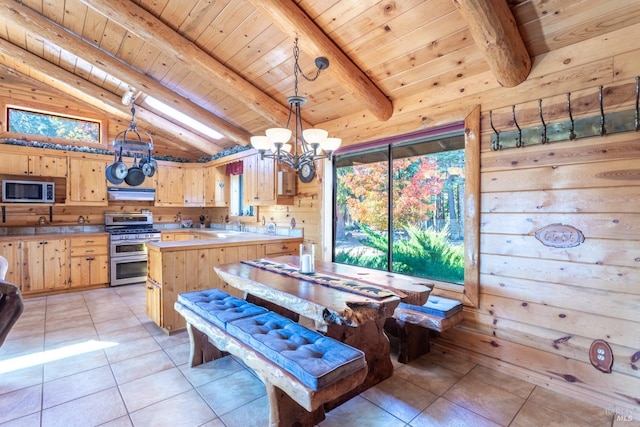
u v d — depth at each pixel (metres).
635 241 1.89
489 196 2.49
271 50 2.89
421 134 2.94
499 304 2.46
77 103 5.16
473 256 2.57
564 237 2.14
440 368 2.53
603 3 1.82
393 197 3.32
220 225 6.36
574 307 2.11
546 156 2.21
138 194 5.50
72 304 4.15
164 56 3.42
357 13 2.30
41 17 3.14
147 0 2.66
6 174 4.55
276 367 1.64
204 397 2.15
